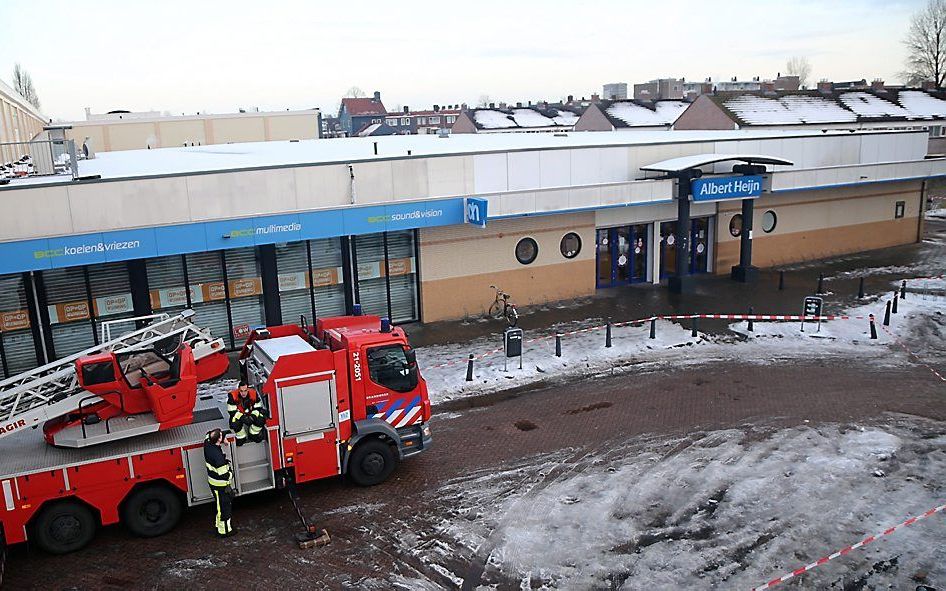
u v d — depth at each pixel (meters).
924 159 31.11
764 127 44.62
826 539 10.24
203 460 10.75
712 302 23.23
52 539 10.18
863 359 18.06
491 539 10.47
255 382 11.75
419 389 12.10
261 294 19.69
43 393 10.91
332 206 19.02
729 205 27.08
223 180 17.64
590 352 18.75
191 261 18.75
